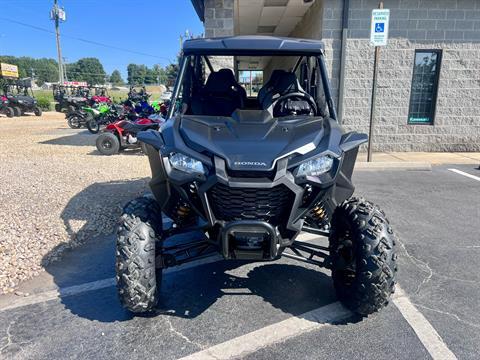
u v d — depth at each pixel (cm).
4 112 2584
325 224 315
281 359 245
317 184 256
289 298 317
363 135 288
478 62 959
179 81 341
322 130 289
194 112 354
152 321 285
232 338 266
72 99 2223
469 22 938
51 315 293
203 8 963
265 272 362
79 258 395
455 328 274
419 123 994
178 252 297
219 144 264
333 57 950
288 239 266
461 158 918
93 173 754
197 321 286
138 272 266
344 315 292
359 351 251
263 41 340
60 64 4466
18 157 938
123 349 254
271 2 1048
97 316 292
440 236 443
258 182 244
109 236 450
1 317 290
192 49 338
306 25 1178
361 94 968
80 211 527
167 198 277
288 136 276
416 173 770
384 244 266
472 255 393
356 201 294
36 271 365
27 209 532
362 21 934
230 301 313
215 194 254
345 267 291
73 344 259
